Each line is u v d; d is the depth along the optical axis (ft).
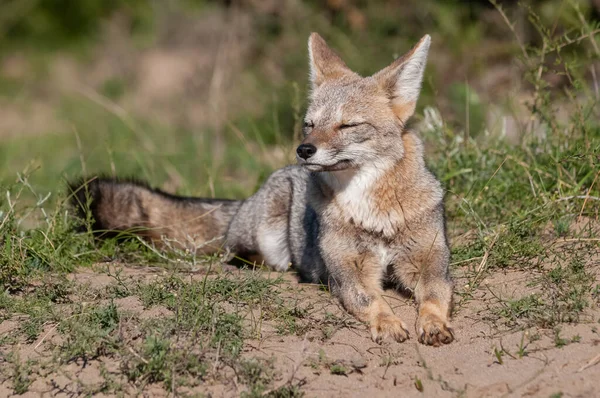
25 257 32.22
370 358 24.67
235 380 23.21
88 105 83.56
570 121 39.86
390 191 29.76
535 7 60.08
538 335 24.89
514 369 23.22
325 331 26.21
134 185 39.55
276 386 22.86
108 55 93.09
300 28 70.54
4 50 102.99
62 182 38.65
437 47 64.03
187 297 27.86
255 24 72.23
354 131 29.73
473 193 38.27
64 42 103.40
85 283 30.60
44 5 104.27
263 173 47.47
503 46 60.85
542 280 28.96
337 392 22.72
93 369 24.04
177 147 65.21
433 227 29.81
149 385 23.11
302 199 35.22
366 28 67.62
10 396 22.99
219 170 55.52
